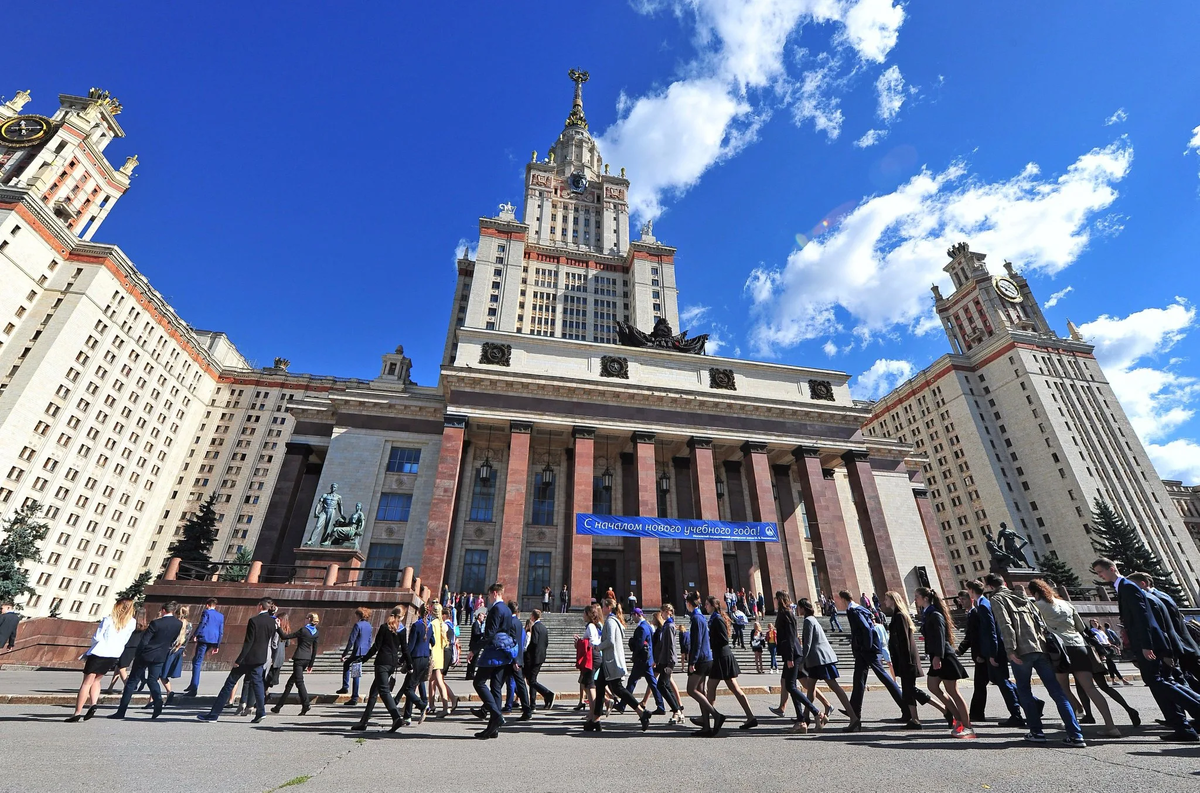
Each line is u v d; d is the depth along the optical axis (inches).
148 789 211.5
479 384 1652.3
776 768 263.7
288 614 1036.5
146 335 3700.8
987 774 240.4
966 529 4133.9
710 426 1737.2
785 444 1760.6
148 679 424.8
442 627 506.0
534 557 1640.0
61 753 273.1
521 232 4106.8
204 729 375.6
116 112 4431.6
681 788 227.8
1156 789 203.6
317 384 4507.9
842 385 1991.9
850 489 1971.0
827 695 660.7
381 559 1560.0
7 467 2795.3
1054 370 4188.0
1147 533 3659.0
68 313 3159.5
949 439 4365.2
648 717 409.7
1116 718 416.2
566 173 5022.1
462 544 1617.9
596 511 1728.6
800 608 402.0
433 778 244.1
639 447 1649.9
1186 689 299.4
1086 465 3796.8
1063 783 219.8
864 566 1841.8
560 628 1237.1
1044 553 3782.0
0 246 2994.6
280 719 441.4
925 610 379.9
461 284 4269.2
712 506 1599.4
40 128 3954.2
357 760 281.7
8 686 611.5
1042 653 311.6
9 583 1839.3
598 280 4215.1
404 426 1731.1
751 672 880.9
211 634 565.6
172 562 1083.9
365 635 565.9
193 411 4185.5
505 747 330.6
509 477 1541.6
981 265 5196.9
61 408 3080.7
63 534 3065.9
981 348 4429.1
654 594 1414.9
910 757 280.5
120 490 3479.3
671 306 4170.8
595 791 223.5
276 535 1583.4
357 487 1626.5
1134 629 318.0
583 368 1812.3
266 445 4249.5
